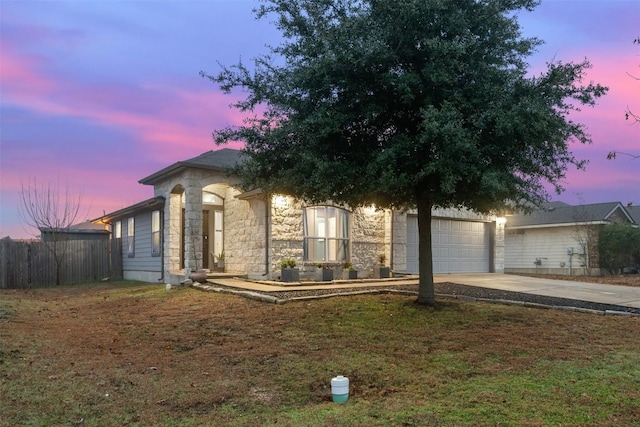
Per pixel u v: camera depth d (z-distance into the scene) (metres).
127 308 10.97
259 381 5.27
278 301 9.74
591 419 3.96
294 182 8.00
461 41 7.07
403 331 7.46
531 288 12.49
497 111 6.70
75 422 4.07
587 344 6.68
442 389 4.86
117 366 5.92
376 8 7.25
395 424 3.92
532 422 3.90
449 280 14.66
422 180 7.67
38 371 5.65
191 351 6.70
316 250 15.00
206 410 4.38
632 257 23.05
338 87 7.58
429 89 7.22
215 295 11.55
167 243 16.94
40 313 10.66
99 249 21.33
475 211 8.51
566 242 24.84
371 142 7.92
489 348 6.45
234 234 16.33
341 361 5.94
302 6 8.02
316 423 3.97
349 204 8.62
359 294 10.70
